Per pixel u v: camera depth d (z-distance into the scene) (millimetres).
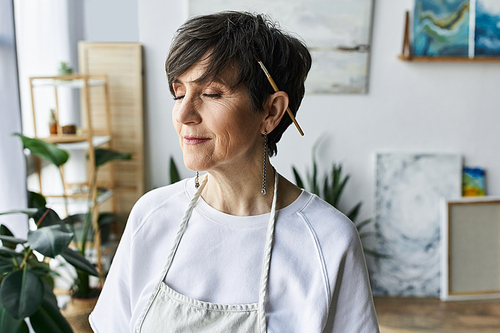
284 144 3078
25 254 1895
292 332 810
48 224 1887
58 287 2967
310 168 3113
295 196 904
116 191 3152
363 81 2977
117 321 946
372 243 3135
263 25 786
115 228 3229
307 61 861
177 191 951
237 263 848
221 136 769
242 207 878
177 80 782
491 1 2904
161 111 3076
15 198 2281
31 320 1663
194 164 790
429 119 3074
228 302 828
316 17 2873
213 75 739
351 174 3117
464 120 3084
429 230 3119
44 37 3023
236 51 735
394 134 3084
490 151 3131
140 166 3102
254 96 775
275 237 854
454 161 3107
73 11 3182
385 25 2936
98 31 3250
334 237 842
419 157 3088
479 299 3084
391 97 3033
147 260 915
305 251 839
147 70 3018
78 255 1914
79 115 3207
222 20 758
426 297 3121
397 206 3107
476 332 2689
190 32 747
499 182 3172
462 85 3037
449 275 3072
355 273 842
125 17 3240
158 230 916
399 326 2734
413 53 2953
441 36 2934
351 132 3064
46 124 3072
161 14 2928
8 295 1583
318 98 3008
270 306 825
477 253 3098
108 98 3020
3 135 2225
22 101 2904
